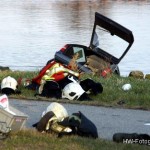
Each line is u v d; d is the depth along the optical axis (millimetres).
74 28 147375
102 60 54750
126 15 190000
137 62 97875
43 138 26031
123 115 34938
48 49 112625
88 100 38375
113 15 189750
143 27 160000
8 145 24891
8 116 26109
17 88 40156
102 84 43000
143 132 31016
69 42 122500
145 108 37125
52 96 38531
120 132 30000
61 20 167625
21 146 24953
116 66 55500
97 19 57781
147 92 40812
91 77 46531
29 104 36344
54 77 39250
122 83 43438
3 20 168125
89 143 25938
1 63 92625
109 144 26094
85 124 27422
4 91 39062
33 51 109500
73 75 40125
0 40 126750
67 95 38312
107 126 31875
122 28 56688
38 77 40188
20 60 96688
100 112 35344
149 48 117500
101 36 95438
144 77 57781
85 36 130750
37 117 32719
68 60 51844
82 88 39250
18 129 26641
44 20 167375
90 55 54469
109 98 38750
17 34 138625
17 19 170875
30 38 130375
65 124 27188
